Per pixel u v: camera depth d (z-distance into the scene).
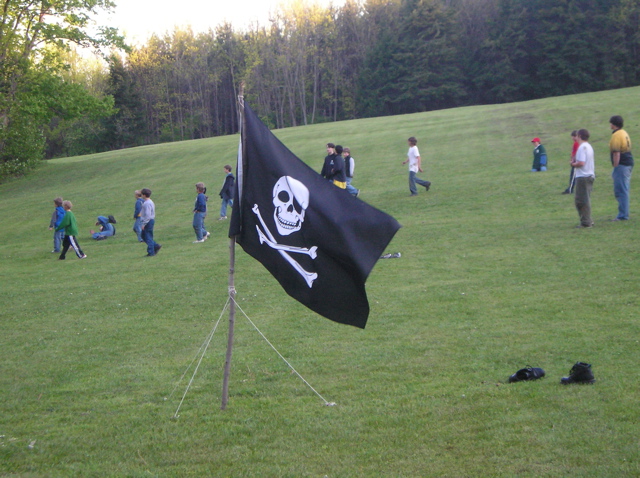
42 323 10.16
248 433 5.41
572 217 14.77
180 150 43.38
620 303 8.27
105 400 6.48
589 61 72.69
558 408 5.30
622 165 13.30
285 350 7.75
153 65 96.12
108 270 14.83
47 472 4.86
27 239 22.58
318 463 4.75
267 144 5.79
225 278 12.59
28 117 41.19
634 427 4.82
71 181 37.28
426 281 10.63
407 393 6.04
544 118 35.44
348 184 19.08
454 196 19.70
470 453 4.69
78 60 83.88
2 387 7.09
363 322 5.55
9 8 36.69
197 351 8.03
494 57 78.94
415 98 81.25
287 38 97.00
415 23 81.56
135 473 4.75
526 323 7.90
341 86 98.00
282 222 5.69
